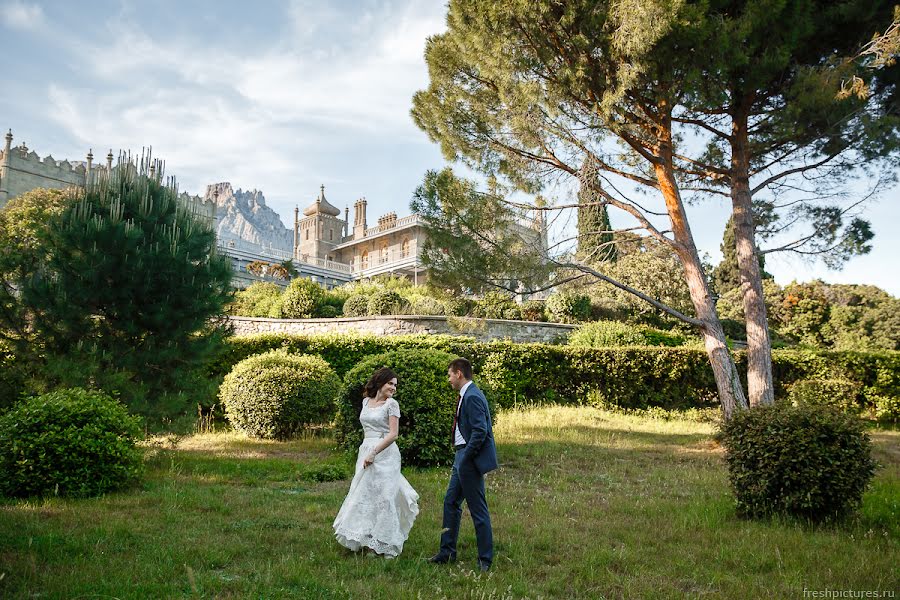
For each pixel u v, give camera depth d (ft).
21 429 20.93
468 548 16.40
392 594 12.60
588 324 61.46
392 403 16.44
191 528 17.17
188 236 29.43
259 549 15.56
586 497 23.12
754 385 37.40
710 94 33.63
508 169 38.96
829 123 36.04
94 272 26.18
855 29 35.99
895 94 38.11
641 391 50.16
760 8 31.48
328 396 37.86
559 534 17.78
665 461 30.94
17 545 14.62
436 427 28.86
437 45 41.60
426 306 64.59
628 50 31.01
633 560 15.56
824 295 85.56
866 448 19.67
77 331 26.81
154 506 19.70
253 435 36.50
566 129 37.37
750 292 38.34
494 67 34.50
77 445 20.99
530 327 61.98
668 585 13.78
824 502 19.25
